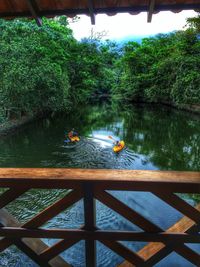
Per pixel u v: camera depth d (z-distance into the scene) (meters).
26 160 8.95
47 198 6.04
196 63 15.13
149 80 23.70
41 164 8.58
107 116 18.64
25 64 12.32
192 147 10.52
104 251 4.21
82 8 1.90
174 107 20.73
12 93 11.74
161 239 1.27
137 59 25.98
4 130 12.18
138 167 8.37
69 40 20.34
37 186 1.22
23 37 14.02
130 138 12.04
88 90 25.53
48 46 17.27
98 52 24.69
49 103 14.12
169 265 3.49
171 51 20.83
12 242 1.37
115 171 1.26
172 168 8.27
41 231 1.33
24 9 1.93
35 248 1.40
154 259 1.34
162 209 5.54
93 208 1.25
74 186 1.21
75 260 4.03
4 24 13.20
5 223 1.37
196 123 15.02
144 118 17.42
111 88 35.41
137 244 4.12
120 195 6.14
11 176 1.22
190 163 8.70
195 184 1.14
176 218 5.18
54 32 18.25
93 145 10.82
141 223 1.27
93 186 1.21
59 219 5.07
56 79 13.87
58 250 1.36
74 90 21.73
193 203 4.87
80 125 15.23
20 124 13.77
